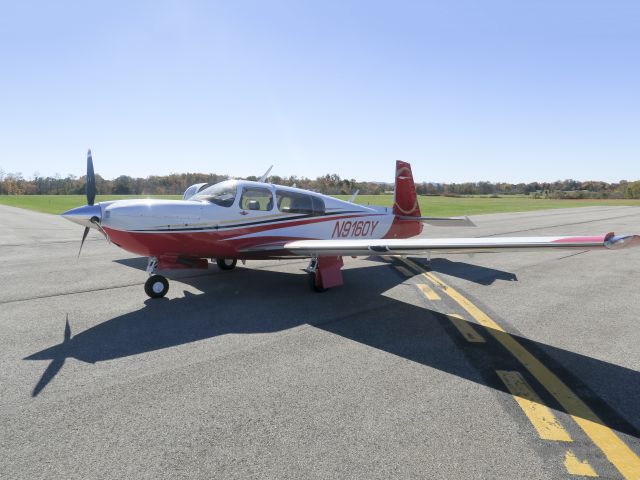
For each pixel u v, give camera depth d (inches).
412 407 112.5
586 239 147.9
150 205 224.8
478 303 222.2
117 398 116.6
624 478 84.5
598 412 110.7
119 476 84.7
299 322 186.9
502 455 91.8
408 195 371.9
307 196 288.8
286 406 112.7
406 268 329.4
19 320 187.9
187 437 98.2
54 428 101.7
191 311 203.9
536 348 156.6
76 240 492.4
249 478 84.1
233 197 250.5
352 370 135.9
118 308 208.7
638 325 184.2
